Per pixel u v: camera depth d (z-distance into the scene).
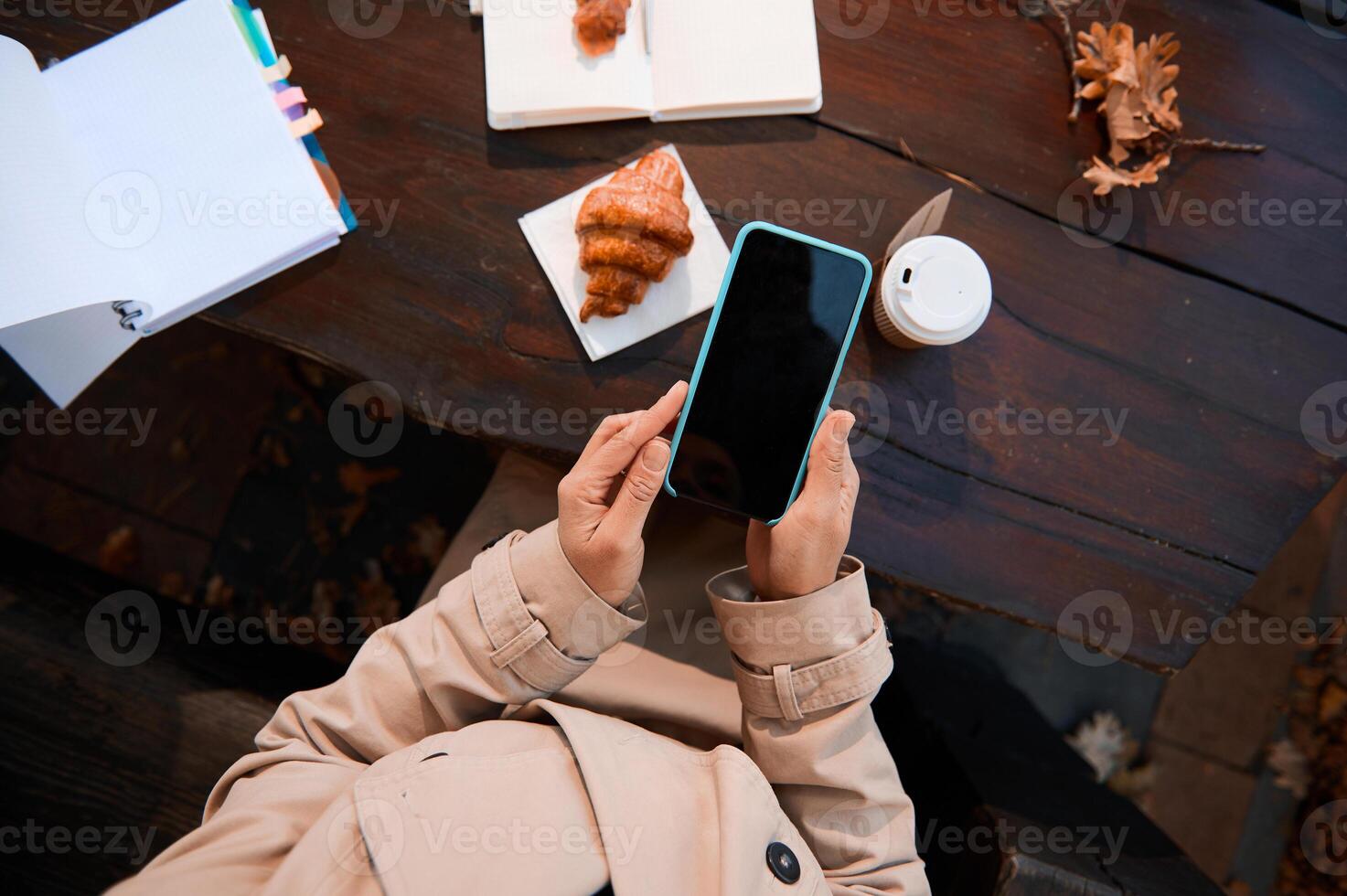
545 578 0.70
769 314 0.75
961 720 1.14
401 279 0.87
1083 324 0.91
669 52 0.86
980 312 0.82
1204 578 0.93
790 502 0.77
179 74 0.83
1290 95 0.92
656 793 0.67
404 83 0.87
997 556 0.92
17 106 0.77
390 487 1.48
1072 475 0.92
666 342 0.88
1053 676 1.51
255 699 0.92
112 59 0.83
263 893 0.56
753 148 0.88
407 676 0.75
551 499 1.06
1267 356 0.92
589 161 0.88
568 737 0.67
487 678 0.72
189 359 1.46
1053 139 0.90
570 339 0.88
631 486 0.67
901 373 0.90
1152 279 0.92
